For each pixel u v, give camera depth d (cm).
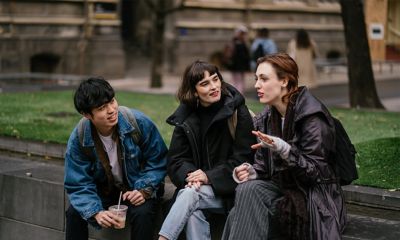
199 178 459
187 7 2491
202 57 2566
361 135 802
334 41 3116
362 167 574
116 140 484
